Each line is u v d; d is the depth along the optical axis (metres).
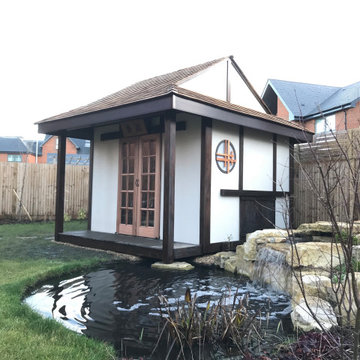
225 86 7.29
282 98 17.12
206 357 2.43
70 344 2.47
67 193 11.77
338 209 4.59
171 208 5.32
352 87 16.52
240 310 2.82
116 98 7.38
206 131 6.08
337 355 2.09
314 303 3.05
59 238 7.45
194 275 4.84
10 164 11.09
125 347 2.57
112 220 7.72
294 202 8.39
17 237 8.02
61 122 6.99
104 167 8.02
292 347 2.41
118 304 3.54
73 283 4.32
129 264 5.45
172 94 5.04
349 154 4.38
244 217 6.94
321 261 4.02
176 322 2.68
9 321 2.79
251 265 4.83
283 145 8.05
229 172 6.66
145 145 7.09
